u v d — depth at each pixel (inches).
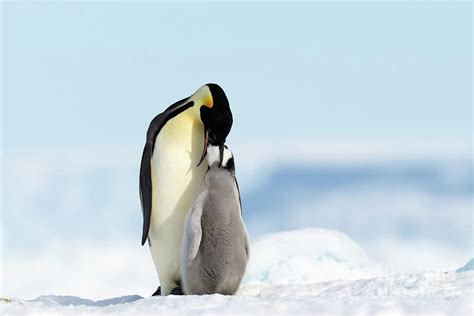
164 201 1198.9
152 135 1216.2
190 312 863.7
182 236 1189.7
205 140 1170.0
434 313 801.6
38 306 1022.4
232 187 1124.5
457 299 868.0
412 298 896.9
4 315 911.0
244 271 1113.4
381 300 878.4
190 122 1190.9
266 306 869.2
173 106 1230.3
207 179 1127.6
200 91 1197.1
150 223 1224.2
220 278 1096.2
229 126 1158.3
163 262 1229.7
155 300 974.4
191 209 1109.1
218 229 1095.6
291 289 1114.1
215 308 874.1
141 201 1233.4
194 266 1103.6
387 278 1042.1
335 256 1520.7
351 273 1481.3
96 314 896.9
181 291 1202.0
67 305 1127.0
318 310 836.6
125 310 917.2
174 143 1190.9
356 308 831.7
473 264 1343.5
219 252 1093.1
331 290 1046.4
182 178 1188.5
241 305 880.9
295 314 825.5
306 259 1487.5
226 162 1141.1
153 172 1207.6
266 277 1464.1
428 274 1030.4
